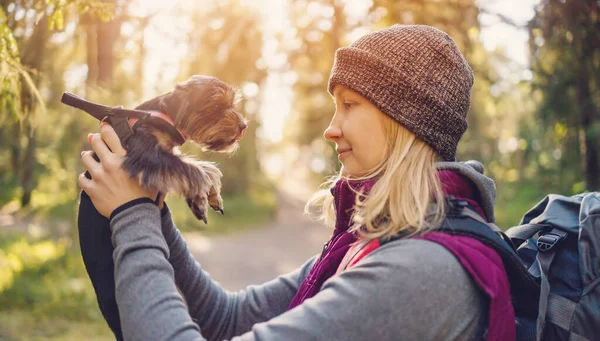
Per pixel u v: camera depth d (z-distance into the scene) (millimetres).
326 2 6520
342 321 1229
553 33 6023
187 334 1254
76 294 7773
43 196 13648
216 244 16375
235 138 2209
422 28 1539
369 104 1487
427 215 1369
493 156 16750
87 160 1555
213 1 6902
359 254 1412
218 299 1838
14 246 10766
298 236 19938
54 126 9156
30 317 7020
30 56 3635
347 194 1579
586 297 1469
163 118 1916
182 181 1725
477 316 1282
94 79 6754
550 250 1590
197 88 2131
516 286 1465
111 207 1488
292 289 1875
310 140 20297
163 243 1435
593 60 5777
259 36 7297
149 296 1311
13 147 8398
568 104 6371
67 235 10734
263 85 9047
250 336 1268
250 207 25828
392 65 1449
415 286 1230
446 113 1457
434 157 1480
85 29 5809
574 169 7367
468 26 6371
